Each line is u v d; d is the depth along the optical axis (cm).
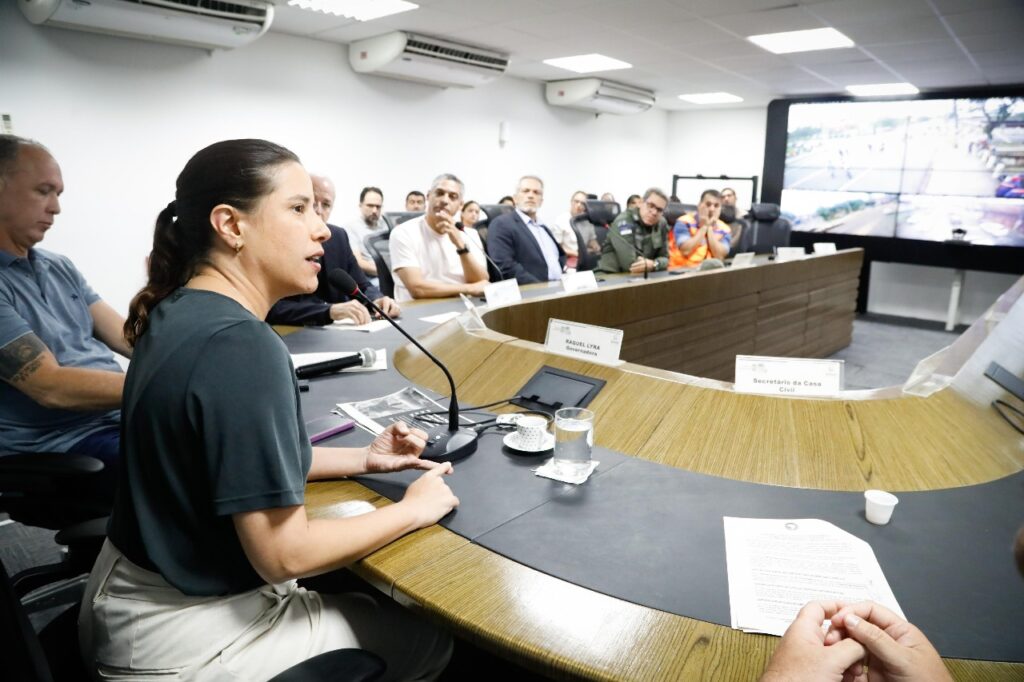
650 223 445
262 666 77
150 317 77
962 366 135
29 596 165
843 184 718
